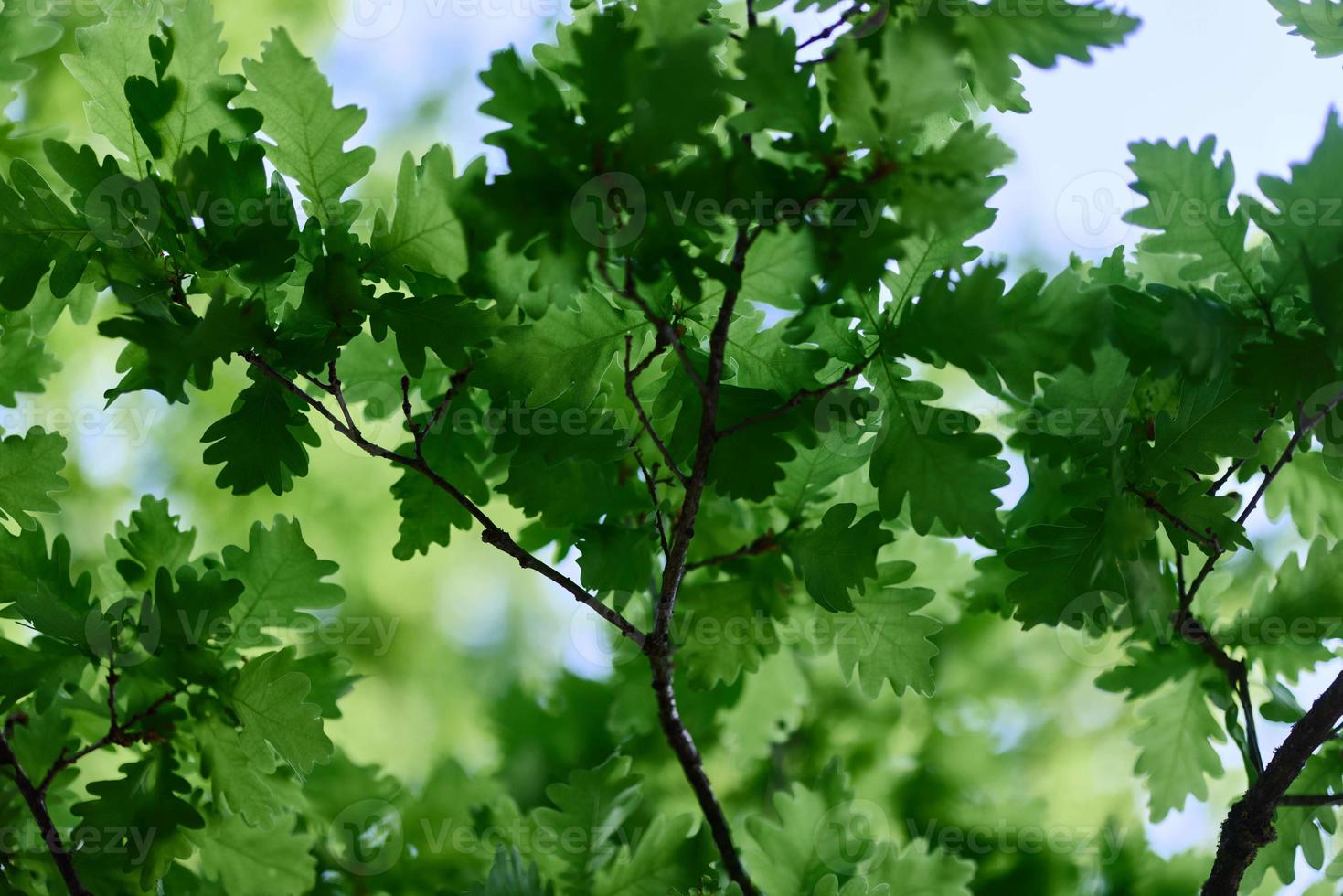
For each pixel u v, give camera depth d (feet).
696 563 12.14
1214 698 12.21
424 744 18.67
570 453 11.86
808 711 13.47
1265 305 11.75
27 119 13.46
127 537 12.12
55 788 12.17
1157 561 11.98
